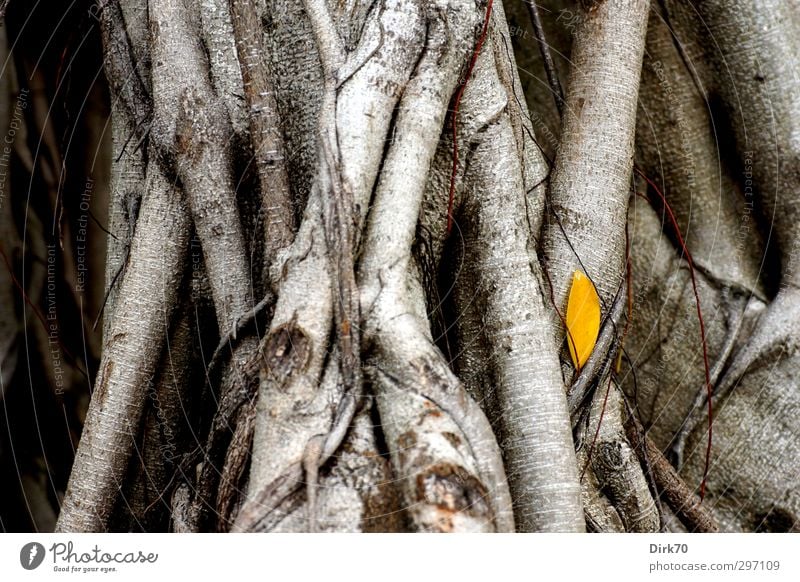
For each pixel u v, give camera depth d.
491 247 3.07
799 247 3.99
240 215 3.14
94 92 4.62
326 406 2.46
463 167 3.10
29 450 5.14
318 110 3.11
